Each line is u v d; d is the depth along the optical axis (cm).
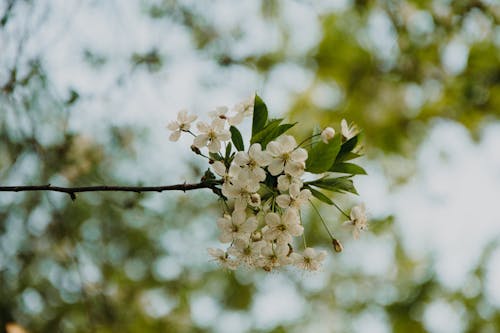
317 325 836
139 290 666
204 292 763
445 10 688
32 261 512
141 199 498
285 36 750
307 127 805
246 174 209
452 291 718
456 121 793
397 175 816
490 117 778
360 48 809
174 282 695
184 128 236
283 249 219
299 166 209
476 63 739
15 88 404
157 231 659
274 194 223
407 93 806
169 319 693
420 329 704
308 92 834
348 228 247
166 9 544
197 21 575
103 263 588
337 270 820
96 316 539
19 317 500
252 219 218
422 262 774
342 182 229
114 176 548
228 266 235
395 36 723
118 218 579
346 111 809
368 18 759
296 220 214
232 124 237
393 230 778
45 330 521
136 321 649
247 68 653
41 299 536
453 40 718
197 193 655
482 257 722
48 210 497
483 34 703
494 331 693
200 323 748
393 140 805
